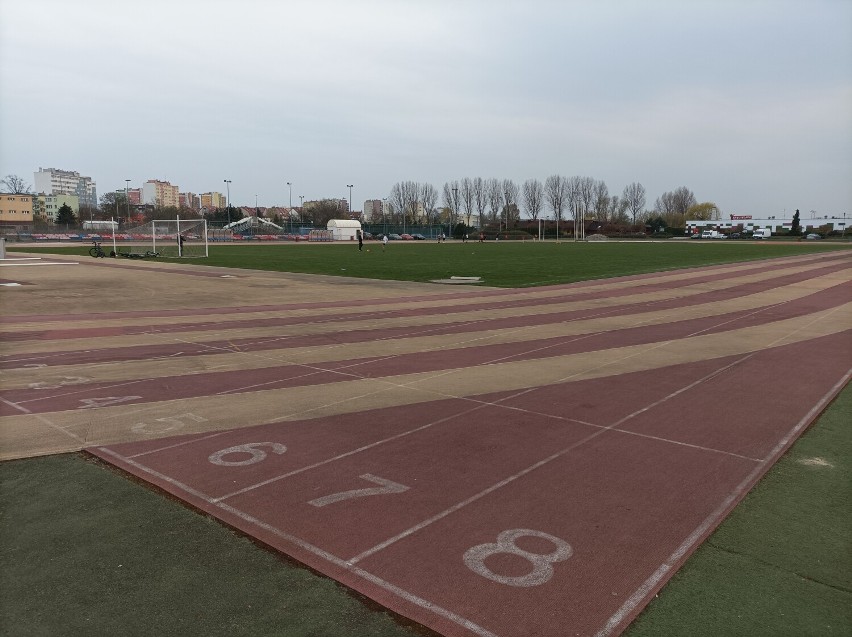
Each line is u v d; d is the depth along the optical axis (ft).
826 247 231.50
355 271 101.86
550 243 297.74
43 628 11.22
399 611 11.73
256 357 35.63
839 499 16.80
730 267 115.03
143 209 492.13
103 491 17.07
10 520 15.34
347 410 24.89
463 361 34.68
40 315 51.75
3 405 25.43
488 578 12.86
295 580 12.75
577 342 40.75
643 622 11.48
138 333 43.50
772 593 12.42
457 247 226.99
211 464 19.03
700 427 22.88
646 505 16.37
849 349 38.27
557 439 21.45
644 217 504.84
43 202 490.49
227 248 207.82
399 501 16.51
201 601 12.01
